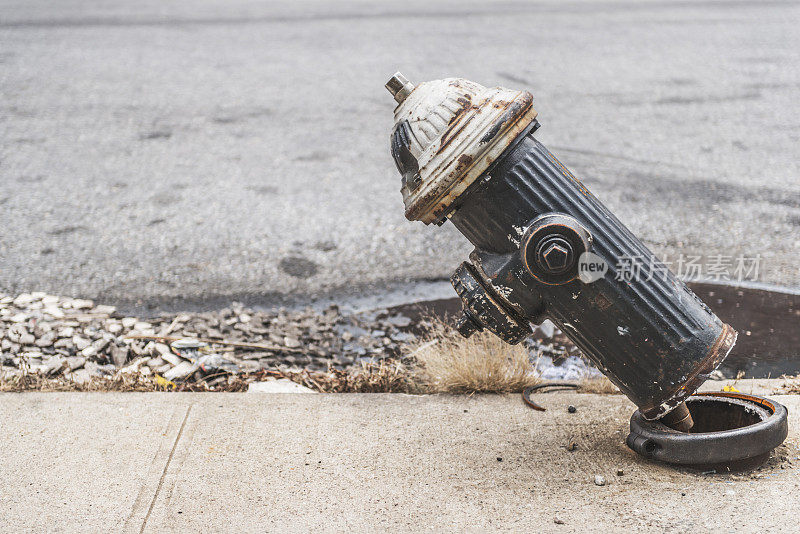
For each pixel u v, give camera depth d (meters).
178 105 9.16
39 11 16.31
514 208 2.48
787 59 11.14
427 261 5.23
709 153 7.20
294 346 4.09
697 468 2.64
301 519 2.45
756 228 5.49
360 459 2.81
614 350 2.57
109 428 3.02
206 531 2.40
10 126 8.28
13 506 2.53
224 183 6.71
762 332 4.11
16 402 3.23
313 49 12.25
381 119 8.60
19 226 5.74
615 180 6.49
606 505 2.45
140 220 5.89
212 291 4.77
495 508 2.48
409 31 13.83
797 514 2.32
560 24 14.65
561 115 8.48
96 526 2.43
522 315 2.65
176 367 3.76
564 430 3.02
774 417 2.59
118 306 4.55
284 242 5.53
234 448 2.88
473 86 2.54
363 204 6.26
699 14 15.65
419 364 3.82
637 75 10.33
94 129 8.22
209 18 15.59
